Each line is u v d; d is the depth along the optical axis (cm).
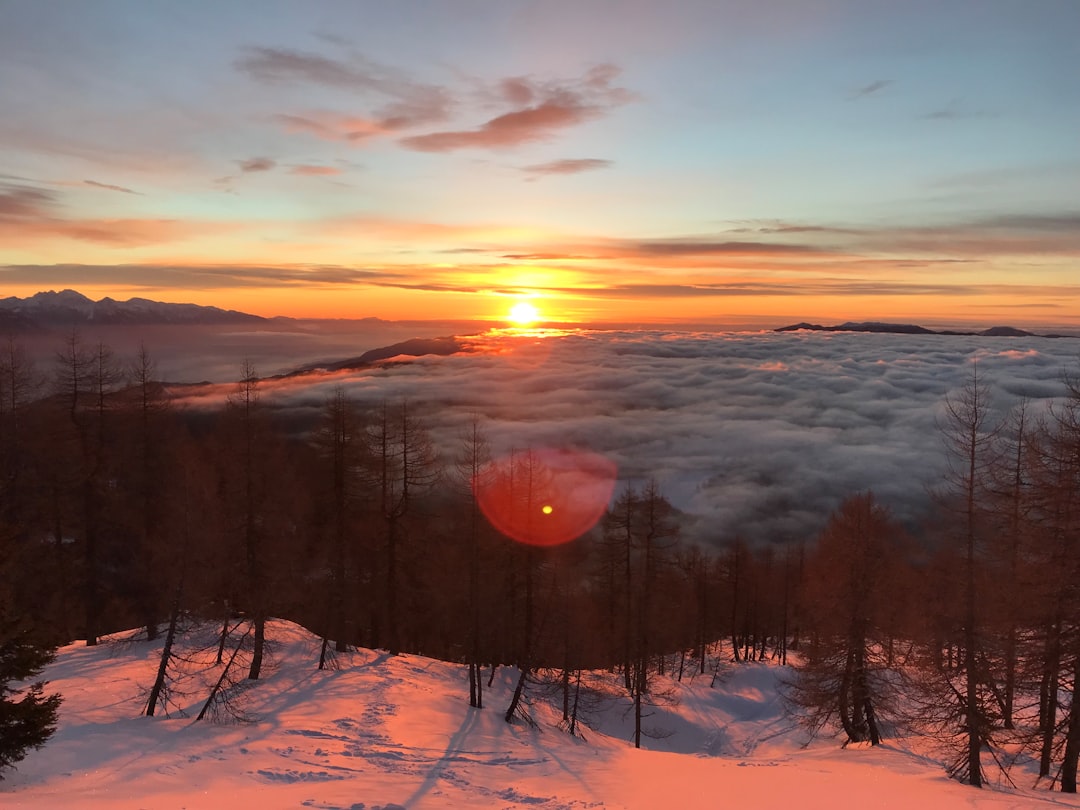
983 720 2025
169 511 2938
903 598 2930
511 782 1888
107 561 3359
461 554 3306
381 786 1722
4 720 1522
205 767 1778
